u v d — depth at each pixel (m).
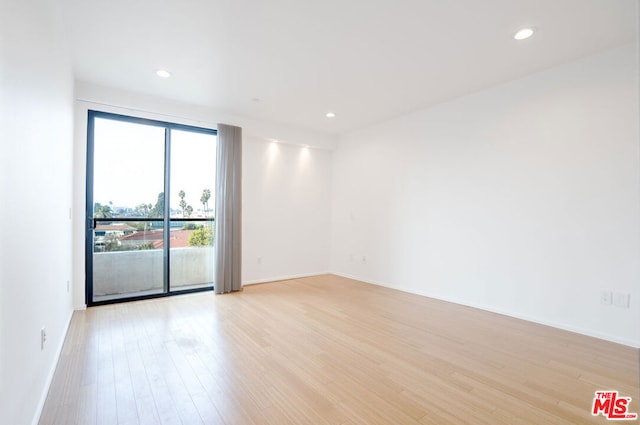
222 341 2.88
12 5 1.34
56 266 2.43
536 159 3.43
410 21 2.50
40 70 1.83
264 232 5.32
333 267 6.12
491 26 2.56
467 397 2.04
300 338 2.96
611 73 2.94
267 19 2.48
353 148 5.77
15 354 1.39
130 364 2.42
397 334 3.08
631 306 2.84
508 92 3.65
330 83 3.69
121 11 2.37
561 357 2.61
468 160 4.05
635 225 2.83
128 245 4.14
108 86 3.77
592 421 1.81
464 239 4.09
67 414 1.82
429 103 4.35
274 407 1.92
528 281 3.50
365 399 2.01
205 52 2.99
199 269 4.71
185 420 1.79
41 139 1.88
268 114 4.82
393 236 5.03
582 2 2.26
